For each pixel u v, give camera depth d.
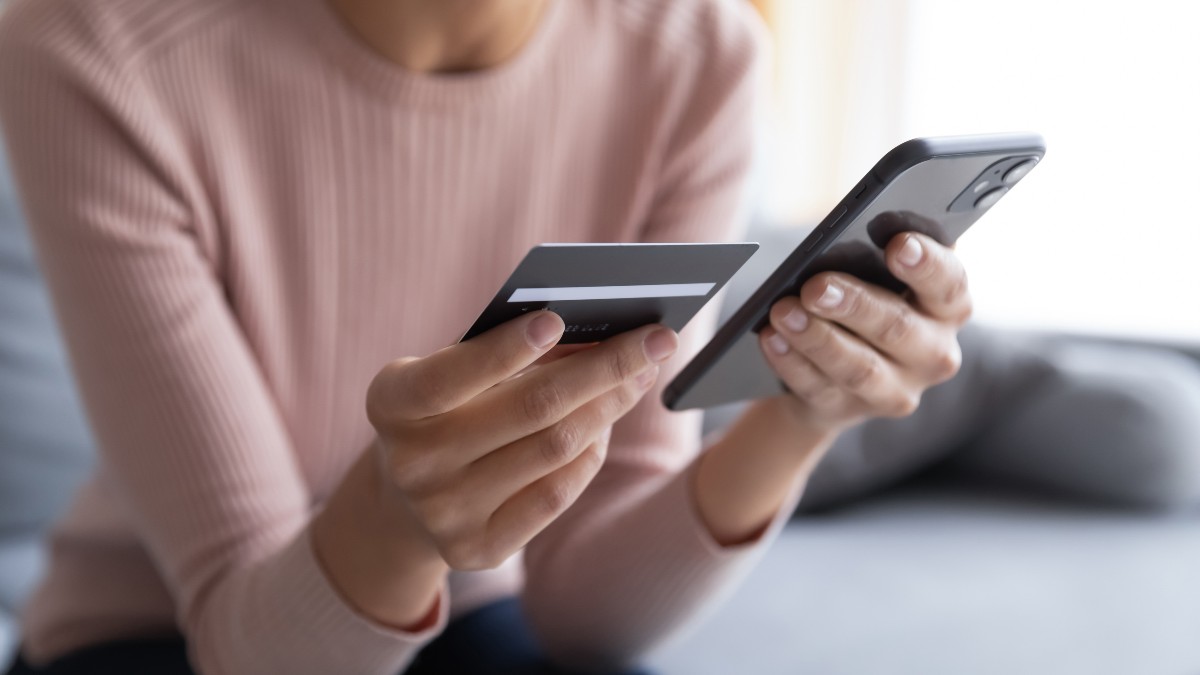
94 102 0.85
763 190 1.92
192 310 0.87
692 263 0.58
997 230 2.90
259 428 0.88
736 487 0.89
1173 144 2.65
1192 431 1.52
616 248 0.54
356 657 0.76
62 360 1.56
